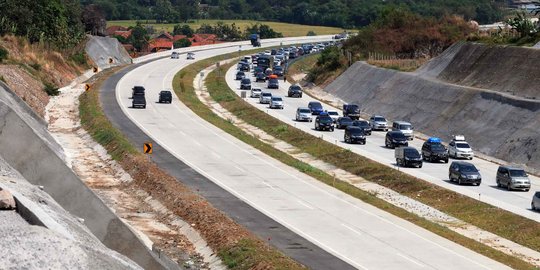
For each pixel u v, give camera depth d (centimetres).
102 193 8475
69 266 2812
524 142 10569
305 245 6391
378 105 15212
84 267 2838
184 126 12656
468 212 8106
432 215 8119
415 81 14762
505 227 7556
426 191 8912
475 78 13738
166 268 4653
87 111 13575
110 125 12100
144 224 7206
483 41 15138
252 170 9544
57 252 2838
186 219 7219
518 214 7806
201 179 8869
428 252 6369
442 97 13375
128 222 7238
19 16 19125
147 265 4616
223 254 6178
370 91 16150
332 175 9906
